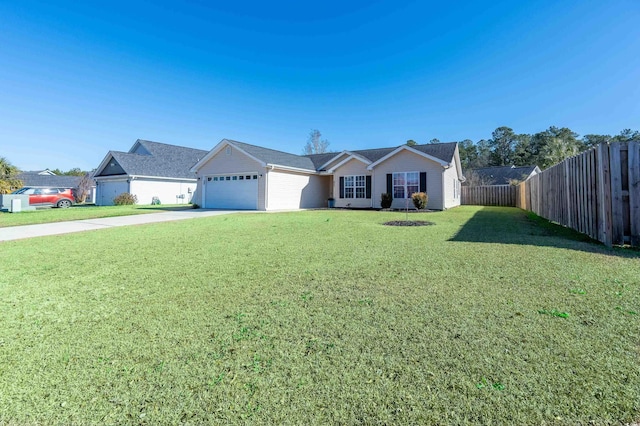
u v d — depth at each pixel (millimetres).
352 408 1576
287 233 7750
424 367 1911
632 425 1411
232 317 2734
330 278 3852
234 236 7336
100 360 2061
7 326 2609
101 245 6301
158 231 8320
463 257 4801
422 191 16375
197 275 4094
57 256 5328
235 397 1675
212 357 2082
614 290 3213
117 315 2818
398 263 4527
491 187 22438
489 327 2428
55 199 20719
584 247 5445
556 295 3098
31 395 1711
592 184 6277
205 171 18938
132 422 1502
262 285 3631
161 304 3080
